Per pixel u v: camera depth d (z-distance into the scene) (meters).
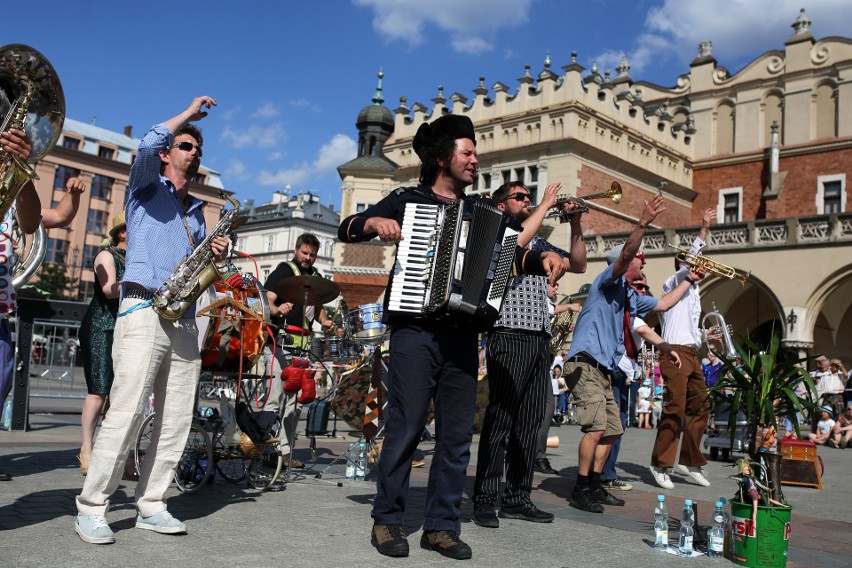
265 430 5.24
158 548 3.45
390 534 3.68
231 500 4.85
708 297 24.09
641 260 5.98
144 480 3.87
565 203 4.69
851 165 28.33
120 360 3.71
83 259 63.69
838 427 13.29
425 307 3.67
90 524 3.51
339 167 31.19
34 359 13.03
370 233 3.83
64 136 64.44
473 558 3.63
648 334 6.18
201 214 4.23
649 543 4.23
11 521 3.83
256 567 3.20
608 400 5.52
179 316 3.79
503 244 3.79
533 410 4.82
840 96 28.92
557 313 7.38
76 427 9.95
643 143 29.00
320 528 4.10
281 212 82.88
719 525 4.03
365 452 6.28
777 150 29.52
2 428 9.05
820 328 26.36
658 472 6.91
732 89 31.92
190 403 4.01
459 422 3.91
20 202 3.88
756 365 4.16
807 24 30.33
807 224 21.36
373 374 6.34
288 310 6.40
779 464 3.96
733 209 31.19
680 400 6.80
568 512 5.16
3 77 3.67
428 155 3.99
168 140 3.70
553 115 26.19
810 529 5.09
